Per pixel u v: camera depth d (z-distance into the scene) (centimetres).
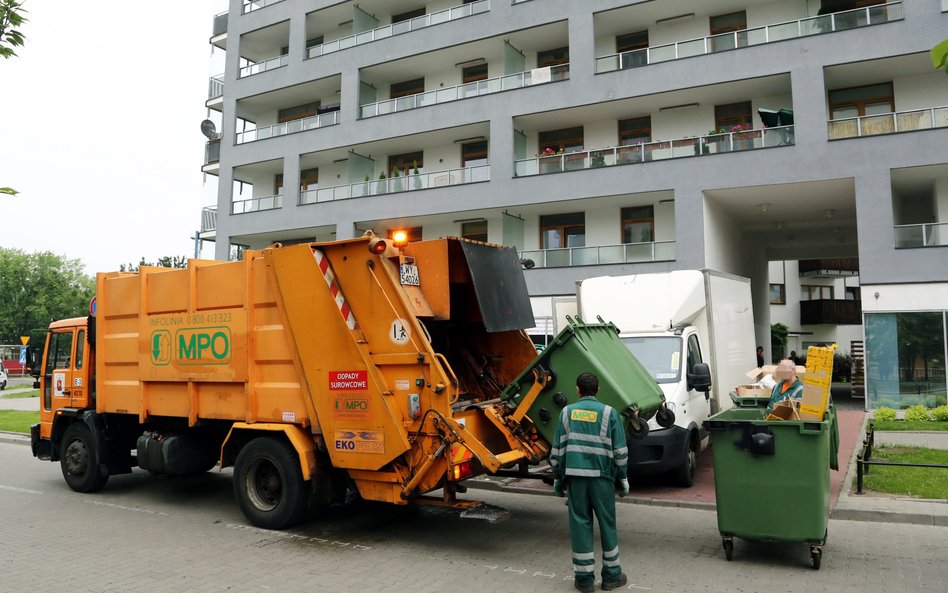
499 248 720
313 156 2878
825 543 622
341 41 2820
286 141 2888
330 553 627
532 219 2495
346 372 652
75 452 924
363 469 641
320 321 670
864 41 1892
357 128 2702
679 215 2088
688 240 2072
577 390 608
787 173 1955
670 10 2238
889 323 1809
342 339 656
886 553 608
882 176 1847
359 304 653
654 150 2152
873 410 1784
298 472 688
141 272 833
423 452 611
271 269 708
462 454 610
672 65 2128
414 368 619
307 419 680
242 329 727
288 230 2883
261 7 3038
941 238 1789
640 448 851
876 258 1836
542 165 2341
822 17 1956
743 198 2153
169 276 808
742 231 2611
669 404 878
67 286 6819
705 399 1009
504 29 2417
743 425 584
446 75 2717
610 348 684
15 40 567
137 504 855
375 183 2669
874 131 1877
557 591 522
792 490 566
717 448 595
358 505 823
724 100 2205
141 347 828
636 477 952
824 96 1925
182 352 783
